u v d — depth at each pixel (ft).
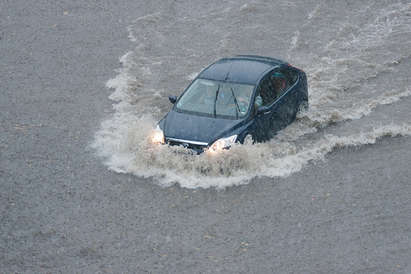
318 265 62.64
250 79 94.53
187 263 63.93
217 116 89.25
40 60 136.77
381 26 154.51
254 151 85.30
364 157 87.92
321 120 101.76
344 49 139.54
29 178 84.74
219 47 143.84
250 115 89.20
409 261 62.49
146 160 87.10
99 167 87.97
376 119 101.71
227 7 176.55
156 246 67.41
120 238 69.26
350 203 75.10
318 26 156.35
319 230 69.41
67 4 180.45
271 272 61.77
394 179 80.64
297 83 102.99
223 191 79.66
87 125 103.71
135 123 97.35
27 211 75.92
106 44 147.02
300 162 87.04
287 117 99.19
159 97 116.37
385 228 69.05
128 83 122.72
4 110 110.22
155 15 169.17
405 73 123.13
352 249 65.26
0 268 63.72
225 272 62.08
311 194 77.87
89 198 78.89
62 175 85.56
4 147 94.79
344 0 179.11
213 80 95.86
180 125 88.17
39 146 95.30
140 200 78.07
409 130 95.40
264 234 69.10
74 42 148.25
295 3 178.40
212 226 71.31
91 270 63.21
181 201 77.46
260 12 170.40
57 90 119.96
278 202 76.28
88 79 126.00
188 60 136.87
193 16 168.96
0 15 169.48
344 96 113.50
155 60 137.39
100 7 177.47
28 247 67.77
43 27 159.63
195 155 84.33
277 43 144.87
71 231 71.05
